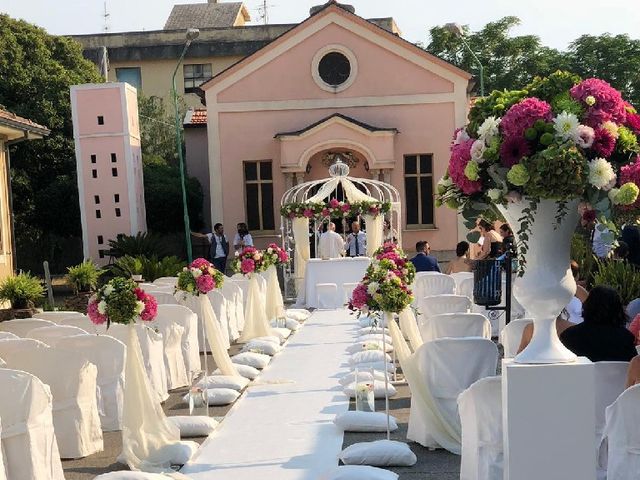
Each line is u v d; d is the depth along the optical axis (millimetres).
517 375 4668
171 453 8250
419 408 8398
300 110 31484
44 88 34688
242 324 17297
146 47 50500
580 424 4660
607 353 7387
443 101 31203
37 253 35438
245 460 8195
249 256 15852
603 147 4793
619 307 7523
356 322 18438
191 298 14945
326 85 31359
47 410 7250
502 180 4891
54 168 34875
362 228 30688
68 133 35156
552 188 4676
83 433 8656
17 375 7062
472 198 5184
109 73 50688
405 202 31219
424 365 8406
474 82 31344
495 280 11195
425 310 12859
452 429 8273
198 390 9891
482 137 4891
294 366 13156
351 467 6984
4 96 34312
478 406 6801
